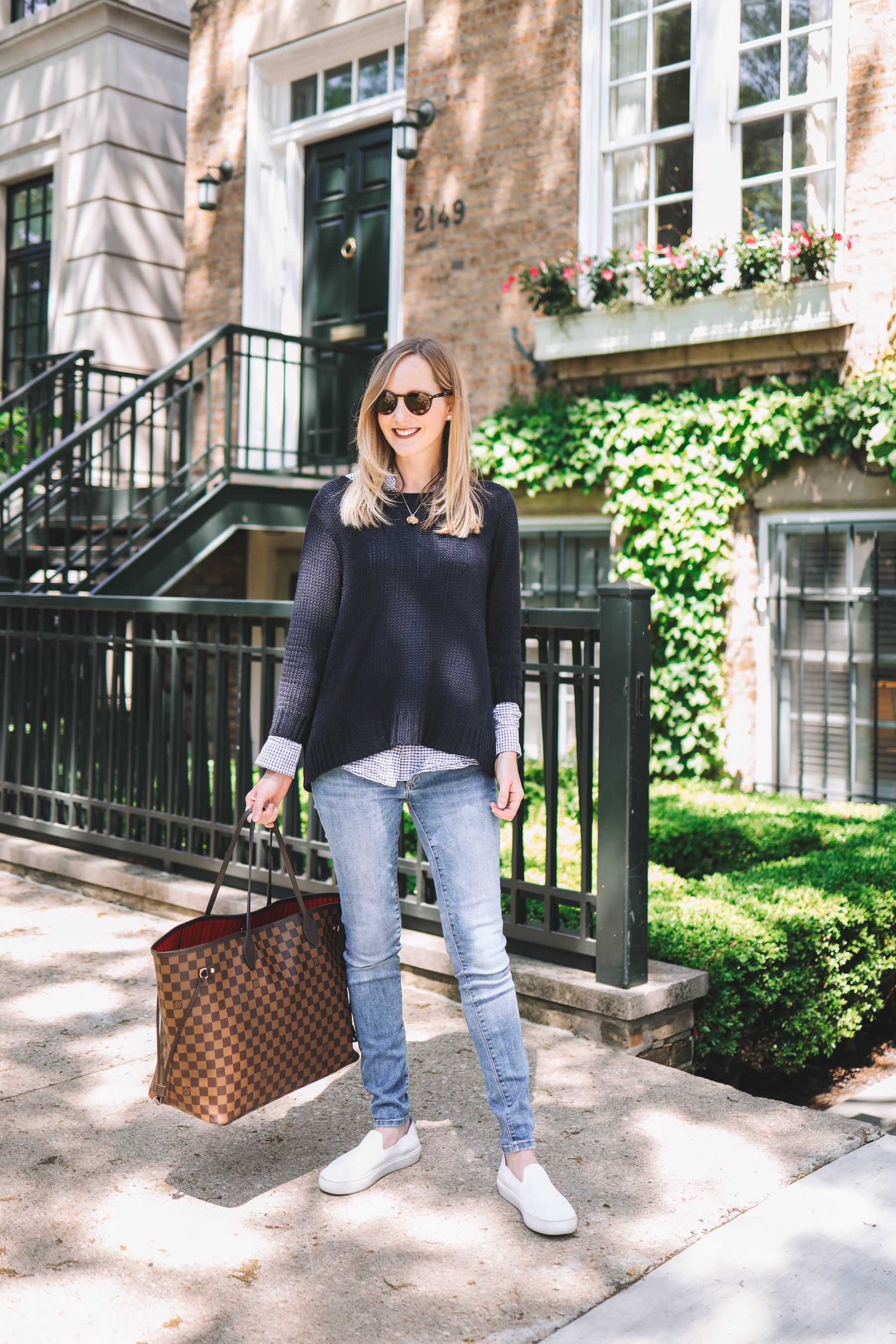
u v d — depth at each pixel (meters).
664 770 6.46
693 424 6.31
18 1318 1.80
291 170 8.57
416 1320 1.80
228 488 6.91
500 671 2.20
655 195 6.67
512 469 6.89
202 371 8.98
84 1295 1.86
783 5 6.12
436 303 7.46
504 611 2.22
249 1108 2.09
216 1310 1.83
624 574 6.52
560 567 6.94
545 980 3.05
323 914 2.23
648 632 2.99
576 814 5.46
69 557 6.68
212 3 8.79
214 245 8.86
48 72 9.73
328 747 2.10
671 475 6.34
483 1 7.15
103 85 9.23
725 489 6.23
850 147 5.83
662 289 6.28
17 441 9.12
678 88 6.55
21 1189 2.21
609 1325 1.80
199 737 4.11
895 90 5.68
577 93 6.80
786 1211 2.14
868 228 5.77
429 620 2.10
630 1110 2.57
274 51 8.41
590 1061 2.84
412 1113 2.54
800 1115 2.55
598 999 2.94
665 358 6.40
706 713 6.37
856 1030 3.85
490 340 7.21
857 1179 2.27
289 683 2.17
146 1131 2.47
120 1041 2.94
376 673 2.09
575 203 6.82
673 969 3.13
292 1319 1.81
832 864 4.18
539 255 6.96
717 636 6.32
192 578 8.50
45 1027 3.03
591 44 6.79
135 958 3.59
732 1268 1.96
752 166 6.32
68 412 8.12
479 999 2.14
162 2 9.40
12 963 3.53
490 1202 2.17
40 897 4.34
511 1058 2.13
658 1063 3.00
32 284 10.27
